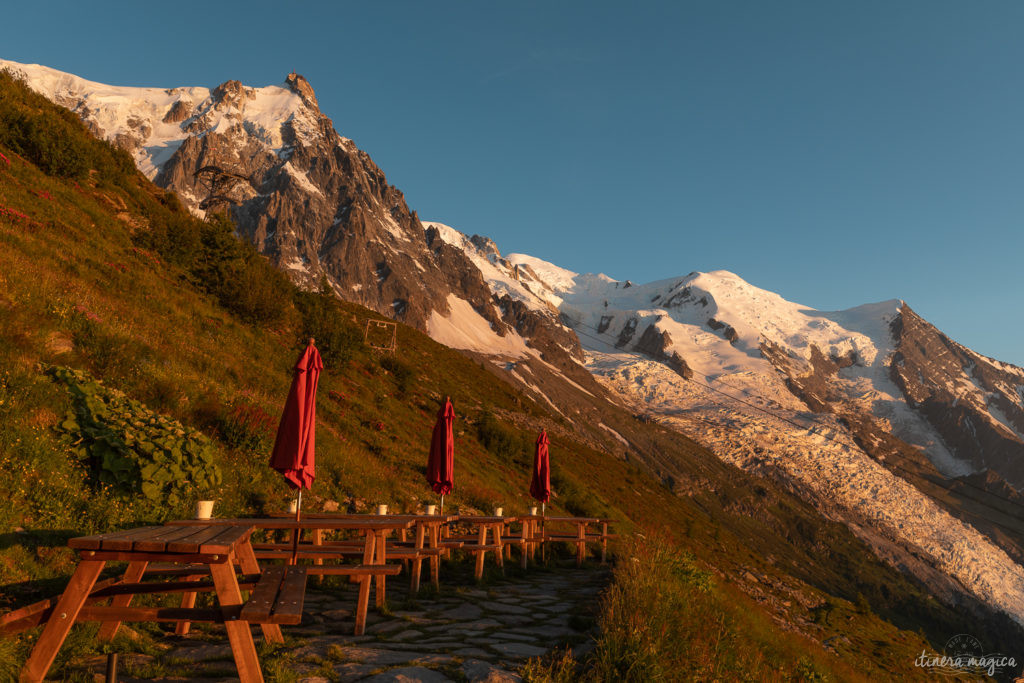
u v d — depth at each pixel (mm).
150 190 27719
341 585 9398
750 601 26984
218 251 23438
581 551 16250
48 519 6461
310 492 12070
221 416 11750
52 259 14242
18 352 8758
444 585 10461
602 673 5125
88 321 11547
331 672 4812
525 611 8648
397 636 6426
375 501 13266
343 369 26844
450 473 12633
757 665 8031
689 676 5828
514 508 20453
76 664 4605
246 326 22141
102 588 4453
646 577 9148
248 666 3994
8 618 4098
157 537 4273
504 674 4750
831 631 34719
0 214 14695
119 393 9188
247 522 6176
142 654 5121
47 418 7691
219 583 4152
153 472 8016
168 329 15406
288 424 6207
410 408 31453
